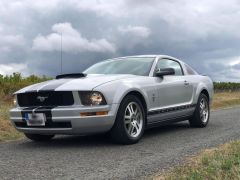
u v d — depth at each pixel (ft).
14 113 21.03
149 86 22.67
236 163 13.84
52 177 14.01
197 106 28.02
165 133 25.43
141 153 18.21
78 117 19.27
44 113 19.74
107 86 20.04
